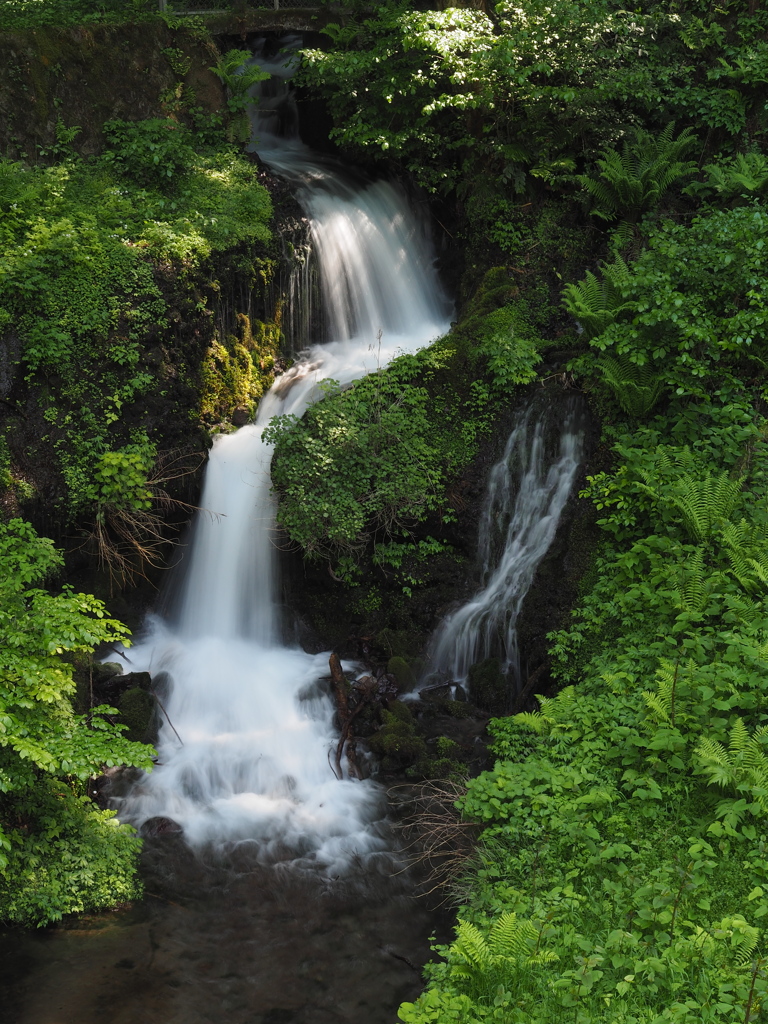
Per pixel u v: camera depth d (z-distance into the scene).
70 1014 6.39
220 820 8.72
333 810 8.88
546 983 5.90
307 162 15.75
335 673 10.38
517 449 11.30
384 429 10.95
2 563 8.37
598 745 8.03
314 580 11.39
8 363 10.26
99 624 7.69
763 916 6.13
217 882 7.90
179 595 11.49
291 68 16.58
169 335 11.16
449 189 13.91
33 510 10.17
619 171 12.59
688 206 13.30
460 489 11.27
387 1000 6.66
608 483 10.12
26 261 10.45
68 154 12.90
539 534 10.93
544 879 7.00
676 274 10.71
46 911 7.27
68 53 12.97
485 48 12.42
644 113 14.02
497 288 12.61
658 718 7.66
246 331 12.41
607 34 13.71
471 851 7.88
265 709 10.17
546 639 10.11
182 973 6.86
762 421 10.26
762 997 5.24
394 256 14.34
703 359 10.48
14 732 6.72
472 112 13.62
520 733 9.28
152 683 10.24
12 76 12.58
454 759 9.41
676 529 9.60
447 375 11.77
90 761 6.98
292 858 8.22
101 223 11.70
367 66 13.32
